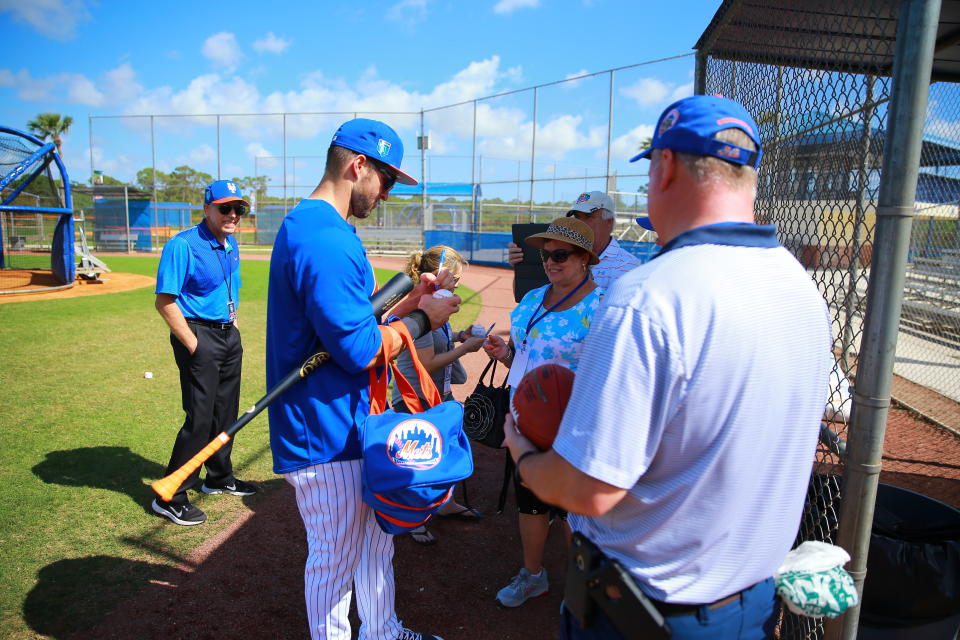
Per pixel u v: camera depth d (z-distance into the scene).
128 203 27.72
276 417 1.95
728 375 1.04
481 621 2.58
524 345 2.61
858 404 1.59
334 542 1.98
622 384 1.04
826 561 1.36
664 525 1.14
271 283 1.92
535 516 2.60
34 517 3.24
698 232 1.13
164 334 8.14
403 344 2.00
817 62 2.55
